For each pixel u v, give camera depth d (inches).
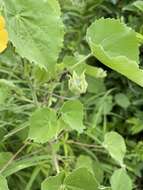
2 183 15.9
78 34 29.0
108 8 28.7
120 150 19.6
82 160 21.8
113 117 28.0
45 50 14.2
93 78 27.3
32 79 18.2
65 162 20.9
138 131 26.5
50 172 21.2
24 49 13.9
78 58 18.0
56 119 16.3
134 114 27.8
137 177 27.2
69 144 24.0
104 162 25.6
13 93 19.5
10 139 22.1
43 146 20.7
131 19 27.7
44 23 14.1
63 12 28.4
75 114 16.7
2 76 23.9
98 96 27.1
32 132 16.1
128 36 15.8
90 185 15.9
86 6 28.7
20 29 13.9
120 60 14.5
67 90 23.6
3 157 19.2
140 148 26.1
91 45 15.0
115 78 28.6
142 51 27.6
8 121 21.5
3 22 13.1
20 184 22.3
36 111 16.1
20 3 13.8
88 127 25.2
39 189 22.6
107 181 24.6
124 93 28.4
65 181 15.8
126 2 28.5
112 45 16.0
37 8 14.0
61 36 14.3
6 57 19.7
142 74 14.7
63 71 17.4
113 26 15.9
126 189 18.7
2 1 13.7
